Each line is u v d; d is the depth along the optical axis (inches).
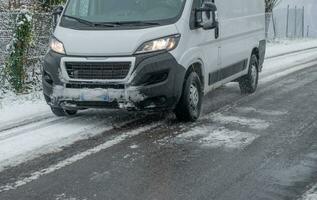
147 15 336.8
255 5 479.5
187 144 293.9
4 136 308.8
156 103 321.1
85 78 320.5
